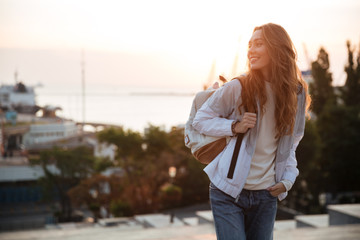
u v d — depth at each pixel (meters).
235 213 1.81
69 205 32.47
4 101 49.53
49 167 34.09
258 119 1.77
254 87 1.75
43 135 43.75
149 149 27.83
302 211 22.11
